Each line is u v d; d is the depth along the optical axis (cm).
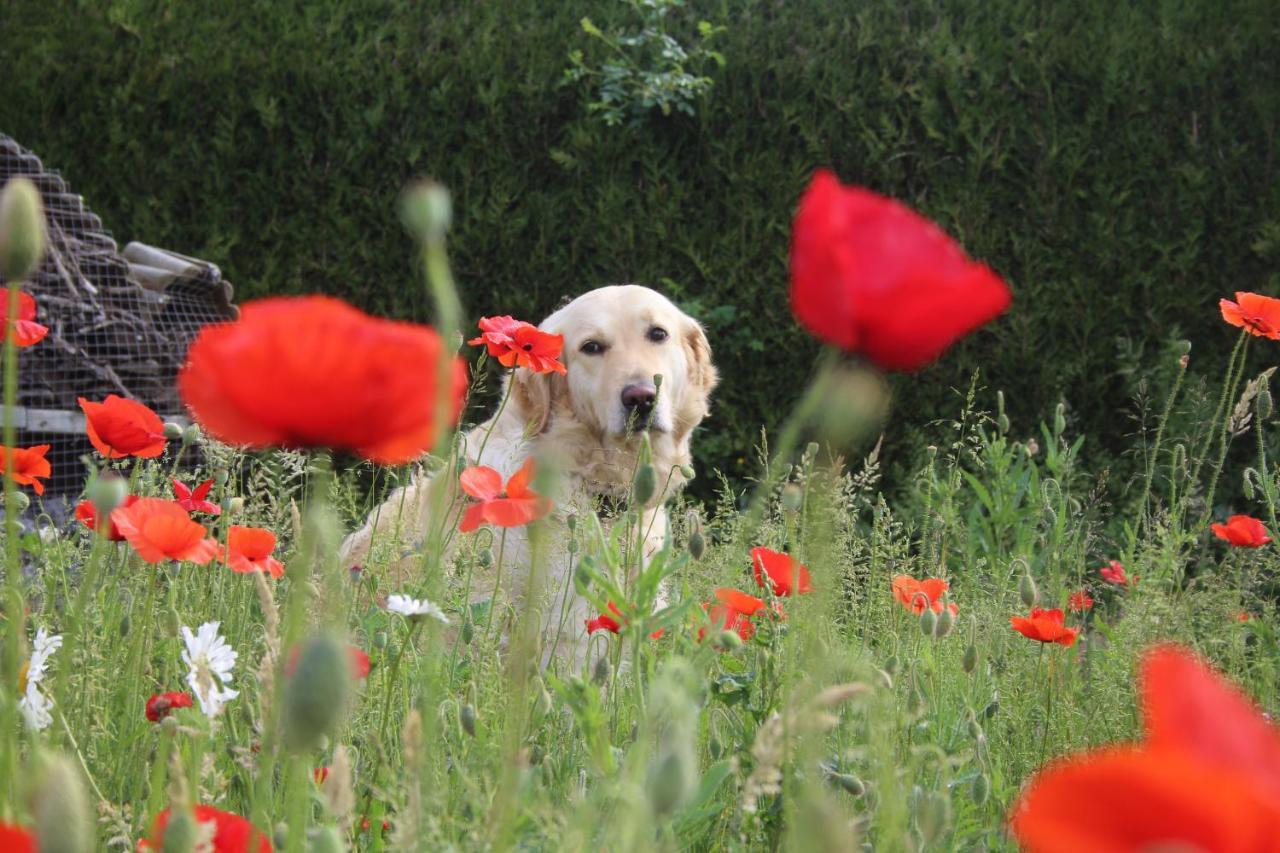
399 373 76
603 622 187
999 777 196
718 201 794
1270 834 42
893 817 116
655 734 135
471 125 802
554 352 303
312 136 803
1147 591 299
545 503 106
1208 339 743
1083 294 749
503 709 187
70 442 575
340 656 79
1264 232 733
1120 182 757
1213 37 762
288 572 201
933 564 381
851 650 232
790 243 777
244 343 75
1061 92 765
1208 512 353
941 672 245
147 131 805
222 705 161
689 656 182
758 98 793
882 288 74
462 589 263
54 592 220
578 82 810
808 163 786
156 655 207
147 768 167
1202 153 753
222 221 798
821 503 97
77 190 800
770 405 771
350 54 809
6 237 94
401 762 163
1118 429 745
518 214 796
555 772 174
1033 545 469
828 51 796
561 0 838
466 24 824
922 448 666
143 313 632
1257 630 327
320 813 150
